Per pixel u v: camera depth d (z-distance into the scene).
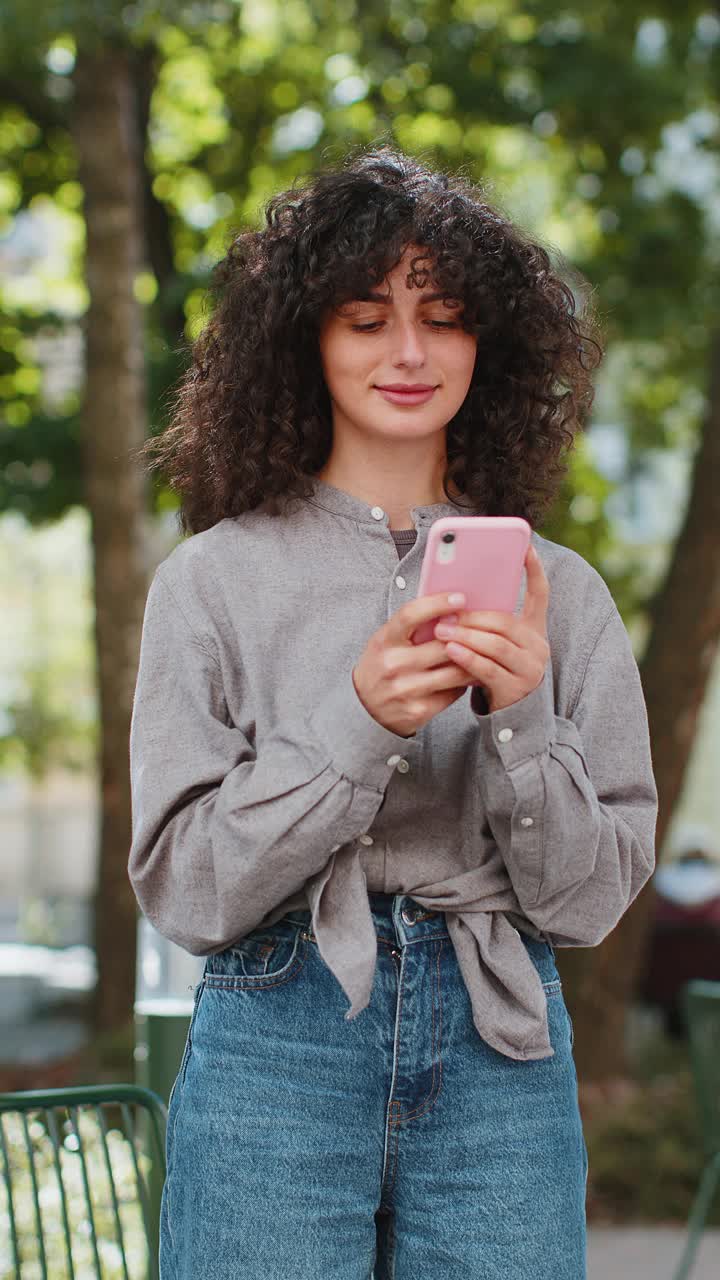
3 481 9.81
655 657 7.55
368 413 1.76
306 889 1.64
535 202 10.04
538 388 1.93
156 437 2.12
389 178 1.84
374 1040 1.64
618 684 1.80
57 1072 7.92
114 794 8.80
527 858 1.62
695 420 11.32
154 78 9.90
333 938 1.60
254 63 10.11
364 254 1.71
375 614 1.75
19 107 9.84
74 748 19.95
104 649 8.62
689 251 9.99
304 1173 1.61
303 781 1.58
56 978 12.52
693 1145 6.51
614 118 9.49
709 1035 4.26
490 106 9.59
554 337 1.92
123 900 8.91
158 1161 2.40
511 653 1.56
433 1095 1.64
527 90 9.62
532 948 1.74
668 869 11.21
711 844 19.66
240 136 10.49
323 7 9.83
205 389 1.92
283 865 1.58
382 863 1.68
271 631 1.74
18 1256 2.32
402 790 1.69
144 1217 2.38
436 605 1.54
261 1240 1.60
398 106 9.70
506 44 9.60
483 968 1.67
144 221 10.09
